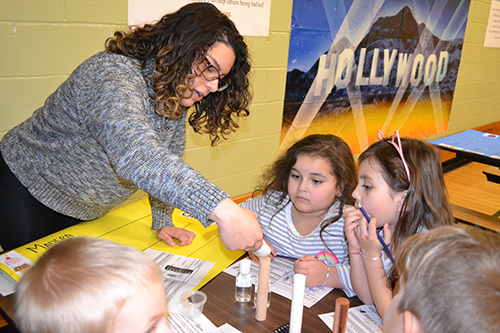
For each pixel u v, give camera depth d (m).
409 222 1.21
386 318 0.68
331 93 3.36
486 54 4.93
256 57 2.75
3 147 1.34
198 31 1.10
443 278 0.55
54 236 1.29
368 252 1.07
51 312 0.56
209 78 1.18
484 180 4.10
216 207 0.88
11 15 1.79
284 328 0.93
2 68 1.82
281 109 3.05
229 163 2.89
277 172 1.48
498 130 5.72
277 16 2.78
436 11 4.02
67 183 1.30
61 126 1.21
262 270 0.92
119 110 1.00
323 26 3.08
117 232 1.37
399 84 3.94
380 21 3.50
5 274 1.06
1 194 1.33
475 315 0.52
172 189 0.89
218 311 0.97
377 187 1.22
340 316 0.89
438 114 4.58
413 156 1.22
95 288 0.57
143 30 1.15
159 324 0.65
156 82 1.13
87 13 2.00
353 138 3.69
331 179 1.34
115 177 1.32
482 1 4.54
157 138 0.98
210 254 1.26
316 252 1.40
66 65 2.01
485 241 0.58
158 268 0.66
